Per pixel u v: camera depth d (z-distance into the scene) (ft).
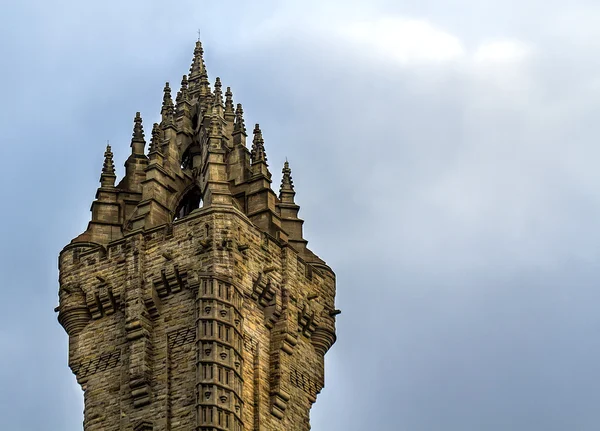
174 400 443.32
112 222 472.85
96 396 452.76
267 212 469.98
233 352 442.50
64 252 468.34
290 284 462.19
